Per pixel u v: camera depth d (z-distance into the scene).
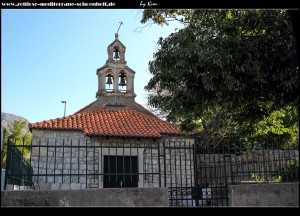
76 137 13.77
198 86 8.56
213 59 7.43
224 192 8.67
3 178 6.43
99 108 17.03
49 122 14.22
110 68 17.52
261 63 7.64
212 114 12.50
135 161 13.84
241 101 8.54
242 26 8.19
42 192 5.52
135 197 6.06
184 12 8.70
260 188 6.48
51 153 13.31
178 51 7.77
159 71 8.73
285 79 7.70
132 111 16.94
